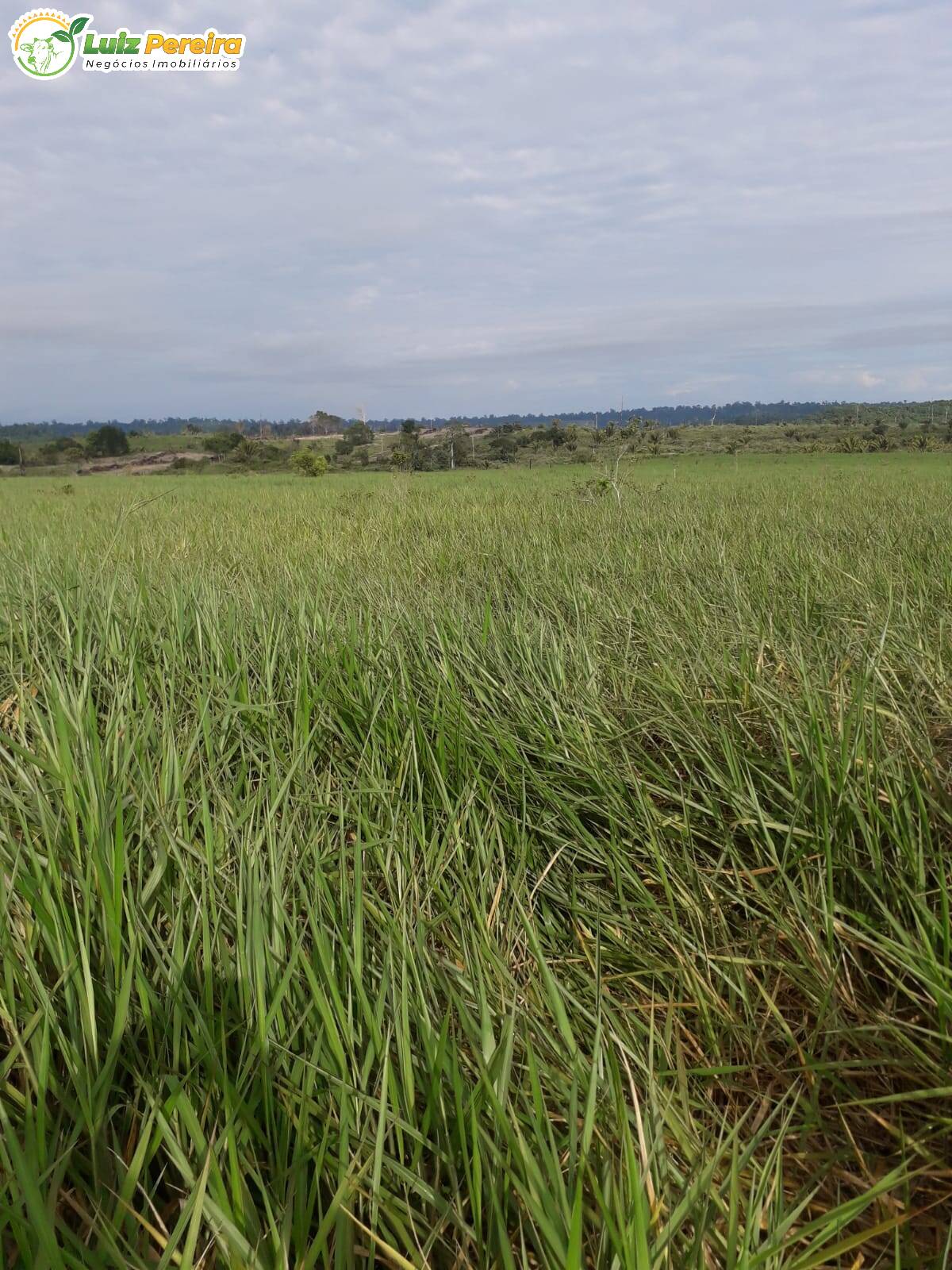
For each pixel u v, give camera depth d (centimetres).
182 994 159
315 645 391
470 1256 131
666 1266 120
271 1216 122
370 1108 143
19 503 2000
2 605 452
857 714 257
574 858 248
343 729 318
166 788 229
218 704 320
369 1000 166
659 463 4206
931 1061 165
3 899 169
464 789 263
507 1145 131
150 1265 122
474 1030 152
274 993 164
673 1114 149
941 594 453
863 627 370
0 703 345
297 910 193
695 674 329
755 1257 117
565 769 282
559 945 220
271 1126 140
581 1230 113
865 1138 164
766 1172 131
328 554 771
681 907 229
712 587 504
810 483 1847
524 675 344
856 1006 188
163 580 556
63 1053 151
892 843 220
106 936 165
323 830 237
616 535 831
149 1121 135
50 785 237
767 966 205
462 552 765
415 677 358
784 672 342
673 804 274
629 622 409
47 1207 122
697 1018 193
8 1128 117
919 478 2141
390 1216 127
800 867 224
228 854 218
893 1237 141
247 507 1529
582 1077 152
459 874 227
